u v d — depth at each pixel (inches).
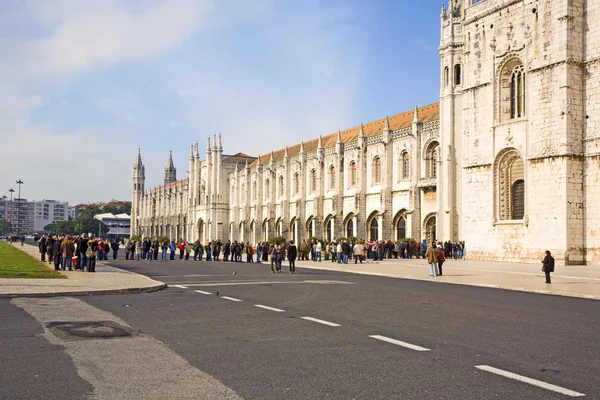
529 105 1774.1
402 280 1328.7
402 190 2682.1
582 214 1668.3
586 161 1665.8
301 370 426.0
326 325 629.9
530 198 1761.8
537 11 1755.7
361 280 1317.7
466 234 2010.3
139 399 353.4
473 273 1469.0
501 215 1884.8
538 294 1005.2
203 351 492.4
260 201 4099.4
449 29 2359.7
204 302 846.5
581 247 1664.6
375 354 481.7
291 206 3666.3
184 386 382.0
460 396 362.0
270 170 3929.6
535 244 1743.4
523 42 1801.2
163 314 714.8
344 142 3191.4
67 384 386.0
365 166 2952.8
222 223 4707.2
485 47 1948.8
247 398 356.2
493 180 1899.6
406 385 386.3
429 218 2527.1
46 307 768.3
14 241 5629.9
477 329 608.1
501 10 1887.3
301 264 2095.2
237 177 4542.3
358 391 371.6
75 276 1270.9
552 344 527.8
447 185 2309.3
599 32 1640.0
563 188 1656.0
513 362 454.0
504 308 791.7
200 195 5191.9
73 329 598.5
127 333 577.9
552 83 1702.8
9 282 1059.3
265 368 432.1
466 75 2026.3
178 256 3048.7
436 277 1363.2
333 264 2059.5
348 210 3083.2
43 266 1637.6
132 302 841.5
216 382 391.9
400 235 2723.9
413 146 2586.1
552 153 1690.5
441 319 679.7
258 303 835.4
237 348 505.4
